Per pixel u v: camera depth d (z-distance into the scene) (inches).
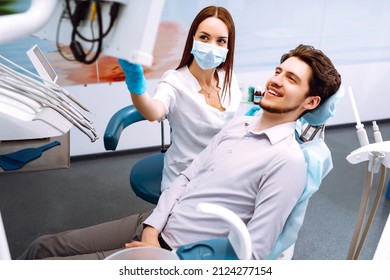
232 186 45.9
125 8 22.4
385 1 121.6
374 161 42.8
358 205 96.1
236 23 109.9
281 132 45.8
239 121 53.4
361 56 129.1
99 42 23.2
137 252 29.6
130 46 22.4
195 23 57.6
